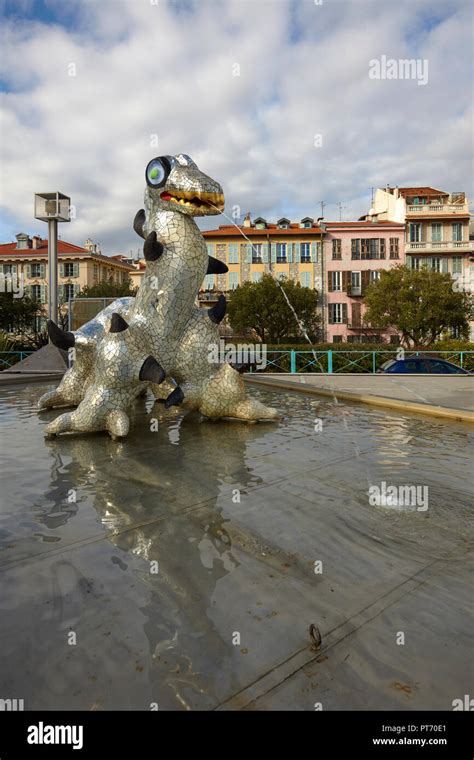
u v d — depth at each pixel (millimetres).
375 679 1610
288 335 34500
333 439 4984
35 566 2312
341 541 2602
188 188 4633
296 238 40094
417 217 38469
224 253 40594
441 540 2625
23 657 1689
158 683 1582
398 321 31219
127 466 3990
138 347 5094
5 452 4480
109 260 48344
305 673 1631
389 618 1934
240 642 1779
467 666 1670
